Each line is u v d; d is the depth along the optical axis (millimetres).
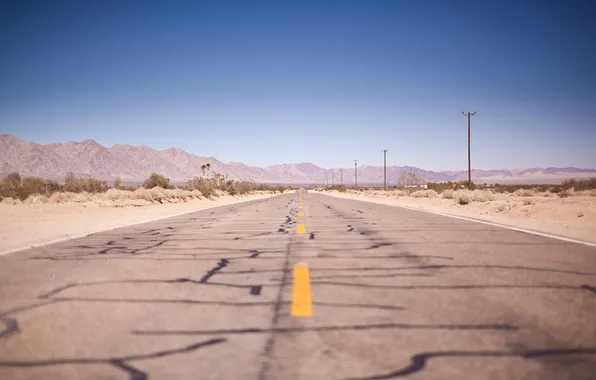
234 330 3977
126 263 7484
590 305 4750
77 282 5977
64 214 18984
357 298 5078
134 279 6180
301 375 3033
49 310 4617
